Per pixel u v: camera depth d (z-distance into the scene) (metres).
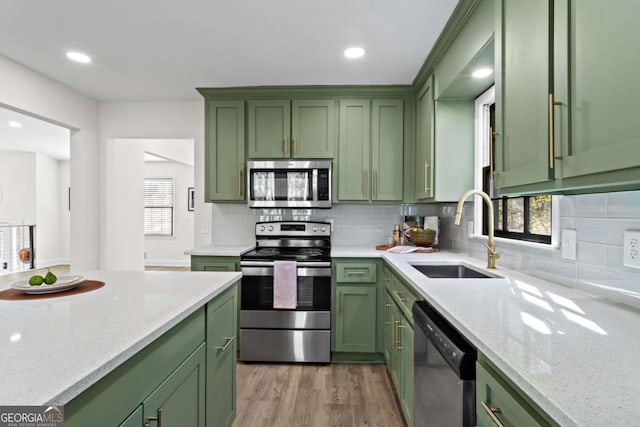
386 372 2.65
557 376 0.68
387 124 3.05
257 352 2.79
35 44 2.32
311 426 1.97
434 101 2.47
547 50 1.07
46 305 1.17
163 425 1.05
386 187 3.05
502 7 1.38
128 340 0.86
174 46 2.34
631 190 1.14
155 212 7.46
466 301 1.23
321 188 3.02
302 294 2.78
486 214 2.38
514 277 1.66
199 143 3.46
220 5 1.89
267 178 3.04
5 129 4.98
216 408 1.51
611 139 0.82
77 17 2.01
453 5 1.86
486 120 2.37
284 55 2.46
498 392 0.82
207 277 1.67
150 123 3.47
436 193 2.46
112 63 2.61
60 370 0.70
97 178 3.48
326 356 2.76
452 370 1.05
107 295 1.31
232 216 3.45
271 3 1.86
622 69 0.79
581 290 1.38
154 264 7.42
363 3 1.86
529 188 1.20
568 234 1.45
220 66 2.65
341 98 3.06
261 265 2.77
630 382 0.65
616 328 0.95
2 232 6.90
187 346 1.22
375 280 2.75
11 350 0.80
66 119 3.07
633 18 0.76
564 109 0.99
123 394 0.85
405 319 1.92
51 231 7.35
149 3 1.87
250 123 3.10
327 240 3.29
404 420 2.02
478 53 1.69
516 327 0.96
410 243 3.15
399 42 2.27
